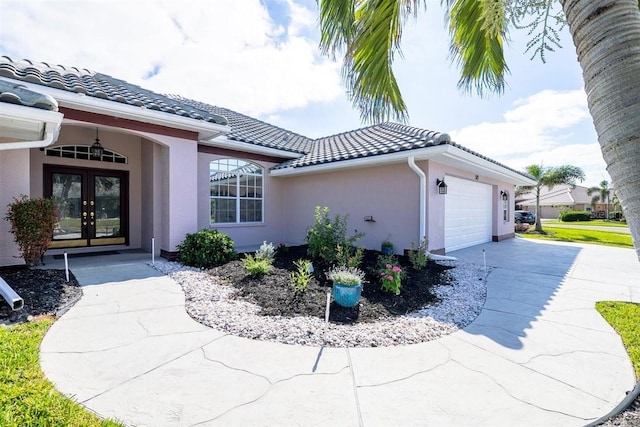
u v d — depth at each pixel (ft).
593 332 14.92
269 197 44.16
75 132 33.14
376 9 15.19
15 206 21.91
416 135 33.01
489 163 36.32
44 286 19.29
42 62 29.63
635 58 7.23
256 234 42.63
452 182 38.52
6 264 22.50
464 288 22.38
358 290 17.56
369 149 34.01
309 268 23.17
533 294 21.27
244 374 10.99
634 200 7.07
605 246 46.55
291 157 44.57
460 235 41.55
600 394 10.09
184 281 21.86
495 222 52.21
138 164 37.40
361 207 36.81
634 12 7.49
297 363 11.79
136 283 21.48
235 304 17.62
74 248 33.94
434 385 10.53
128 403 9.28
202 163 36.94
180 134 29.96
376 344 13.43
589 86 7.91
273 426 8.53
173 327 14.75
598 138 7.84
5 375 10.03
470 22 18.24
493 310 18.06
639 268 30.01
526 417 8.99
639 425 8.43
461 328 15.42
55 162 32.32
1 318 14.89
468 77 20.24
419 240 31.55
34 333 13.34
